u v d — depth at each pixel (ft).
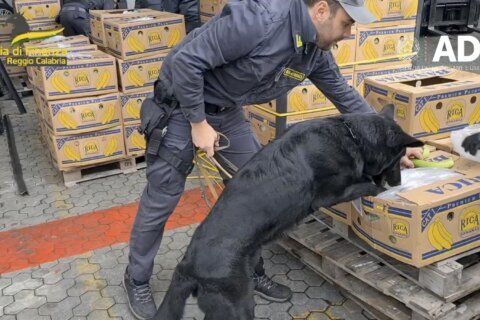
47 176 14.80
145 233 8.38
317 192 6.75
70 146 13.65
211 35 6.62
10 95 22.03
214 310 6.25
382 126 6.93
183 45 7.54
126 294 9.29
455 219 7.00
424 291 7.29
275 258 10.18
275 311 8.71
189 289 6.39
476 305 7.36
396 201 6.92
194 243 6.47
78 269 10.18
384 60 11.43
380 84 8.82
